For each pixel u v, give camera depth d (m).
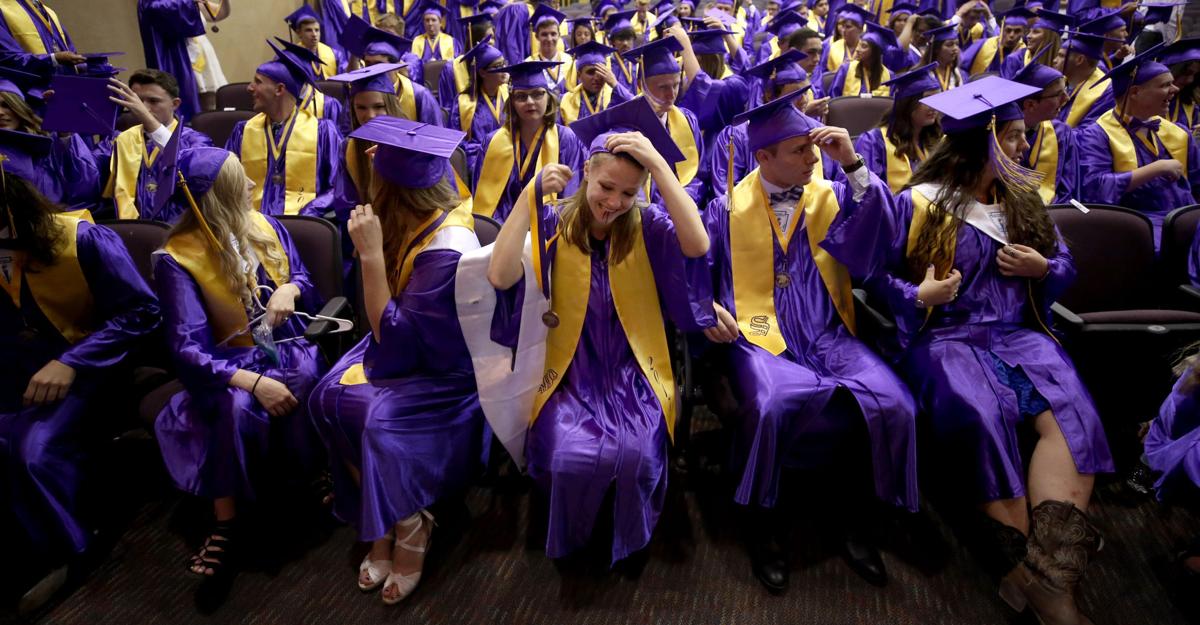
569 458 1.97
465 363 2.23
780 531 2.31
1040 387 2.12
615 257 2.10
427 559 2.24
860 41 5.63
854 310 2.50
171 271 2.16
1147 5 6.21
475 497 2.55
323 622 2.03
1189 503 2.19
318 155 3.87
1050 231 2.27
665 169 1.84
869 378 2.16
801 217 2.44
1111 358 2.48
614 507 2.03
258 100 3.77
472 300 1.99
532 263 2.02
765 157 2.35
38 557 2.28
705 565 2.21
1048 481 2.01
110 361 2.26
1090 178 3.51
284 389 2.18
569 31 9.55
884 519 2.38
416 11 9.62
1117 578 2.12
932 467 2.65
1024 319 2.37
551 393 2.15
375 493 1.95
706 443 2.85
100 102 3.35
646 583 2.14
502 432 2.16
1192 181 3.50
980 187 2.29
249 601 2.10
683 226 1.92
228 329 2.27
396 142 1.90
